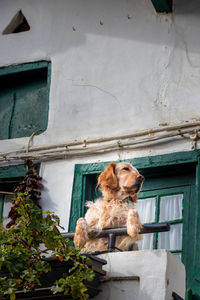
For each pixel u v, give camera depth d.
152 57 9.96
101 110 9.93
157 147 9.32
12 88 11.02
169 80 9.72
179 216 8.99
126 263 7.25
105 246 7.98
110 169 8.40
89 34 10.52
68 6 10.84
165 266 7.11
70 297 7.05
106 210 8.08
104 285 7.23
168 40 9.98
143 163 9.29
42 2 11.05
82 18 10.66
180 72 9.71
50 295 7.06
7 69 10.94
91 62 10.31
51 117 10.21
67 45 10.60
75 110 10.10
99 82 10.12
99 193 9.50
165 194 9.20
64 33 10.70
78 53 10.47
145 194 9.30
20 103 10.84
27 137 10.22
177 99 9.55
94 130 9.82
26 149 10.07
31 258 7.03
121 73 10.05
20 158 10.04
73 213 9.35
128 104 9.79
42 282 7.07
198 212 8.70
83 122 9.96
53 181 9.69
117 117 9.77
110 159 9.52
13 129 10.65
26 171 9.79
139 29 10.22
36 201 9.53
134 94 9.83
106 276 7.24
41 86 10.81
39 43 10.83
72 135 9.92
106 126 9.77
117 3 10.51
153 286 7.05
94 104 10.02
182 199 9.09
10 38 11.09
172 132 9.30
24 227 6.99
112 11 10.50
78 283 6.71
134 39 10.18
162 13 10.15
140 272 7.16
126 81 9.96
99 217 8.04
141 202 9.27
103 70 10.18
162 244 8.90
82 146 9.74
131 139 9.50
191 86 9.57
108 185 8.31
